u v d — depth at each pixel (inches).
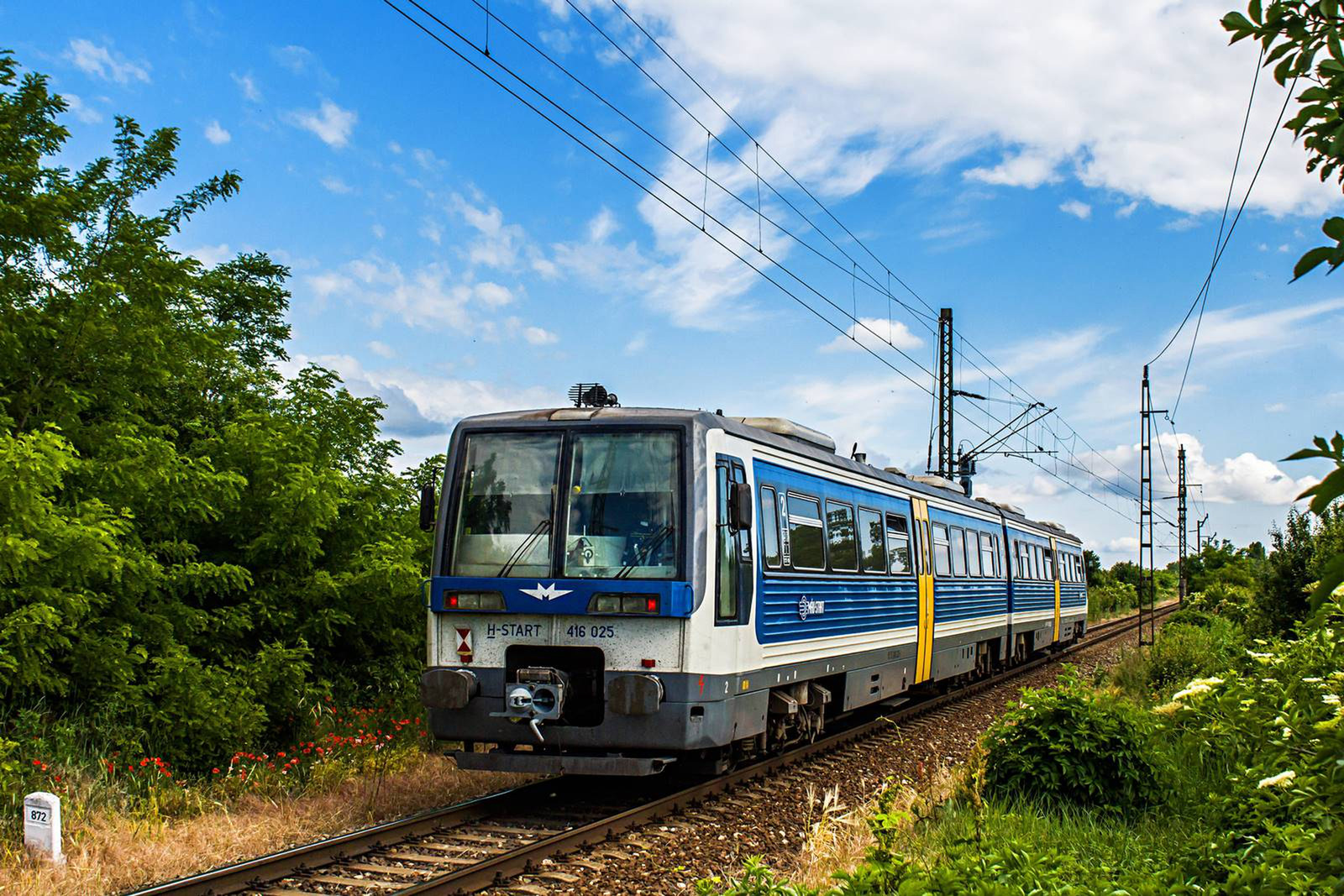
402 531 484.7
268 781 362.0
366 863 271.3
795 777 405.1
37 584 327.9
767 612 392.2
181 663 368.8
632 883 259.0
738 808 344.8
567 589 343.9
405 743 423.8
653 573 343.3
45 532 315.6
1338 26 103.5
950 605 645.9
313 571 446.9
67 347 370.3
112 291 368.8
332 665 461.4
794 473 434.3
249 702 383.6
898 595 553.0
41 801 268.8
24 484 299.4
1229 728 293.9
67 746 326.3
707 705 342.6
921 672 592.4
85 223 396.8
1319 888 154.5
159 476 371.9
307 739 406.0
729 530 365.7
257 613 426.3
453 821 319.3
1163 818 310.0
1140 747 328.8
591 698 353.4
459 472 371.6
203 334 420.5
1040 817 311.3
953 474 1131.9
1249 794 242.8
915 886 184.1
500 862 261.9
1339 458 91.0
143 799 319.6
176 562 405.7
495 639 352.2
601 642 342.3
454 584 355.9
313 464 440.1
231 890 245.8
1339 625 278.8
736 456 379.2
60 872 257.1
